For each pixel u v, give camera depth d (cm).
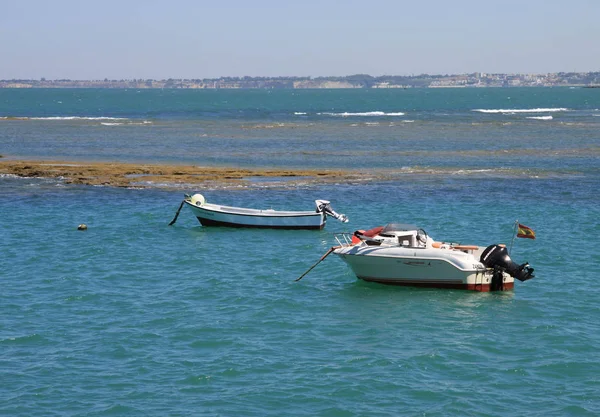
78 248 3375
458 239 3591
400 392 1845
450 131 9712
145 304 2539
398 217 4144
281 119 12388
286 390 1852
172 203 4531
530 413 1742
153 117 12888
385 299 2627
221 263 3142
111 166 5947
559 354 2094
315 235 3759
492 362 2038
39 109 17300
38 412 1733
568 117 13062
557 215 4172
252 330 2286
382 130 9831
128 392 1839
